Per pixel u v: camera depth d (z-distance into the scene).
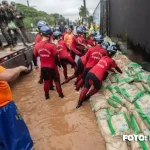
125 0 7.79
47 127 3.94
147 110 3.34
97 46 5.10
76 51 7.22
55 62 4.83
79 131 3.72
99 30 15.09
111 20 11.15
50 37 4.94
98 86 4.48
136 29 6.37
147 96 3.77
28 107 4.84
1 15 7.99
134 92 4.00
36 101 5.14
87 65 5.07
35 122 4.14
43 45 4.71
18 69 2.12
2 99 2.22
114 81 4.86
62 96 5.20
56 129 3.85
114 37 10.30
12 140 2.26
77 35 7.74
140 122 3.19
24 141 2.38
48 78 4.95
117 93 4.30
